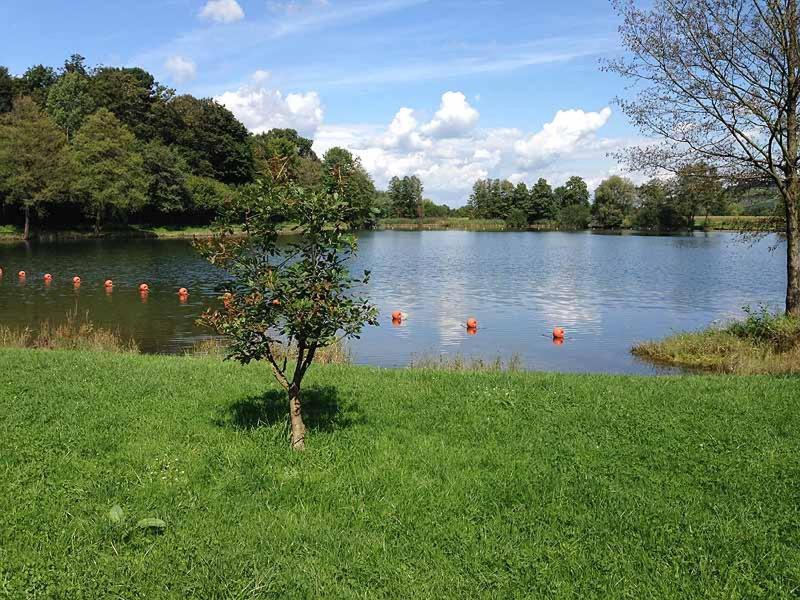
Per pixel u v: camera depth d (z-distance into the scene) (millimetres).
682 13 17969
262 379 10977
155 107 97375
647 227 110875
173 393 9781
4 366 11484
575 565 5027
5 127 62312
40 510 5719
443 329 23375
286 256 7422
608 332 22984
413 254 61375
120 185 68000
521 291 34094
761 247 70688
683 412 9047
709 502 6160
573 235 101938
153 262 46344
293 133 139125
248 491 6312
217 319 7203
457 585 4730
